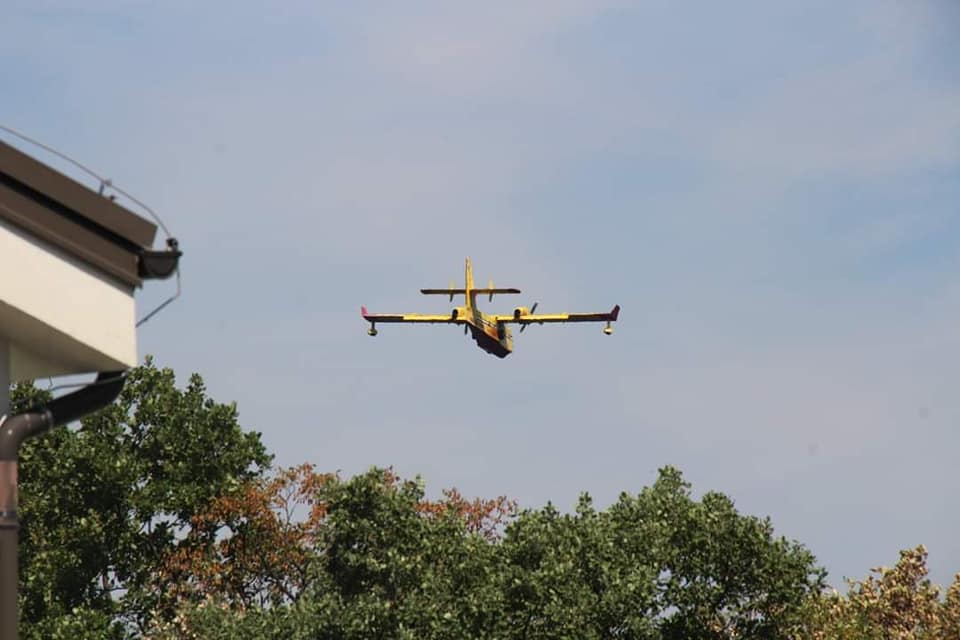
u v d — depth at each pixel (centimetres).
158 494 19762
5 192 2158
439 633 14188
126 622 19588
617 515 16388
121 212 2244
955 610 17250
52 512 19525
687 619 14762
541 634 14350
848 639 15525
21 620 18988
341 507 14925
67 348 2272
